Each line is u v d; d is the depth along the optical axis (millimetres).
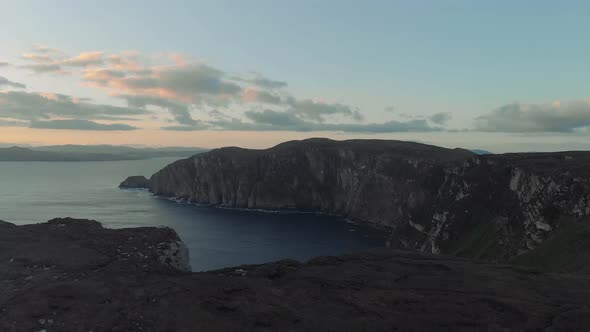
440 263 37031
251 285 27297
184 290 24922
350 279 30297
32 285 23766
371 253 41938
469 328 22234
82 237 34062
